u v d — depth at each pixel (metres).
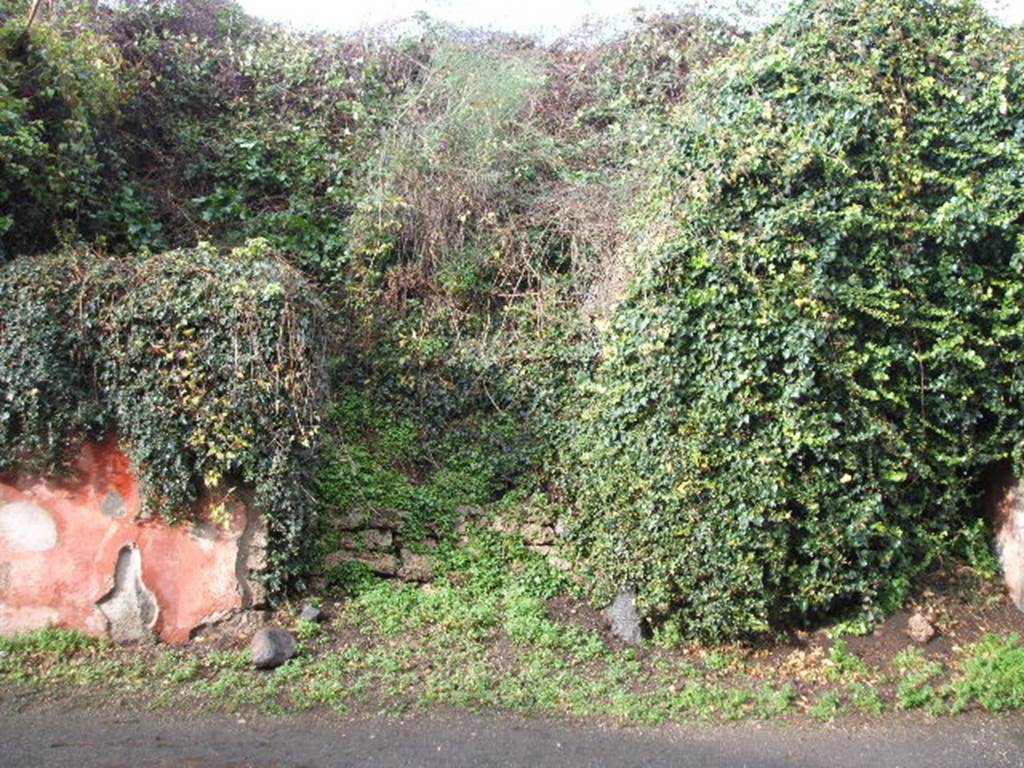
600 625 7.97
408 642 7.41
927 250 8.21
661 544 7.73
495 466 8.92
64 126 8.79
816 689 7.28
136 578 7.23
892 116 8.23
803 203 7.75
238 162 10.47
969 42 8.66
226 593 7.37
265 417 7.32
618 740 6.32
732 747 6.32
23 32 8.58
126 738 5.89
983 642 7.97
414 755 5.92
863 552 7.91
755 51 8.66
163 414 7.12
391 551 8.35
